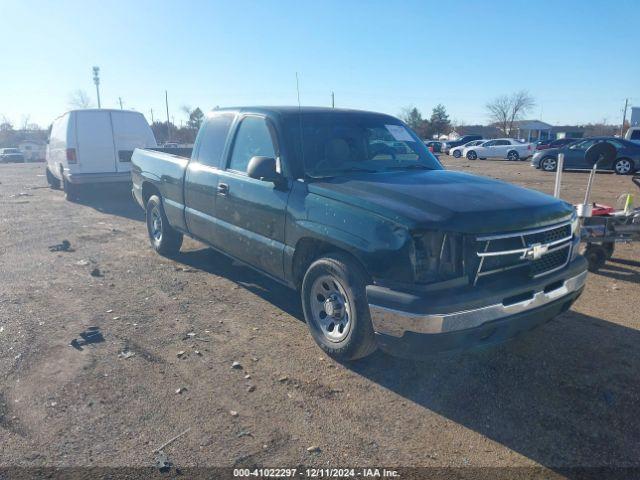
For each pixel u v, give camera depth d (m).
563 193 13.70
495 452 2.99
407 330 3.25
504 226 3.39
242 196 4.81
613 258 7.01
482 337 3.37
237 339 4.41
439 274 3.28
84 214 10.80
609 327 4.68
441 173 4.61
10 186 16.86
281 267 4.45
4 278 6.08
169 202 6.44
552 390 3.62
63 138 12.25
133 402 3.43
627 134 28.56
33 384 3.63
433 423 3.26
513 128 84.94
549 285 3.65
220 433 3.12
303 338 4.43
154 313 4.99
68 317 4.86
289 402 3.46
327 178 4.27
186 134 62.66
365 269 3.62
